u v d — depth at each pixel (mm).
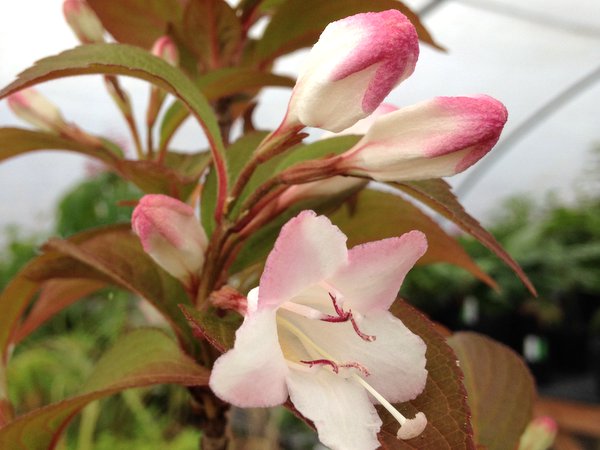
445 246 110
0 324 112
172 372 79
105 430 331
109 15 127
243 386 58
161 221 78
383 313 68
